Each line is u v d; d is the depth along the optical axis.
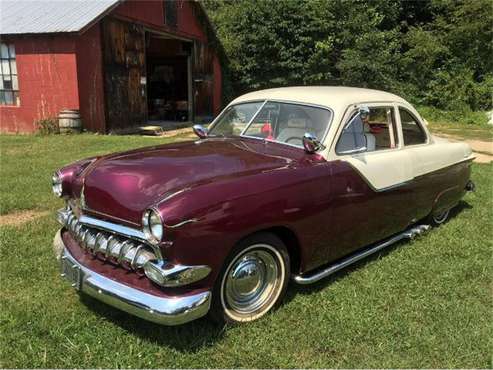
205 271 2.91
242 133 4.38
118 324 3.32
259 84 22.34
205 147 3.93
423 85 22.77
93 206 3.25
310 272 3.90
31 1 14.71
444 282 4.05
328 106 3.99
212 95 21.08
